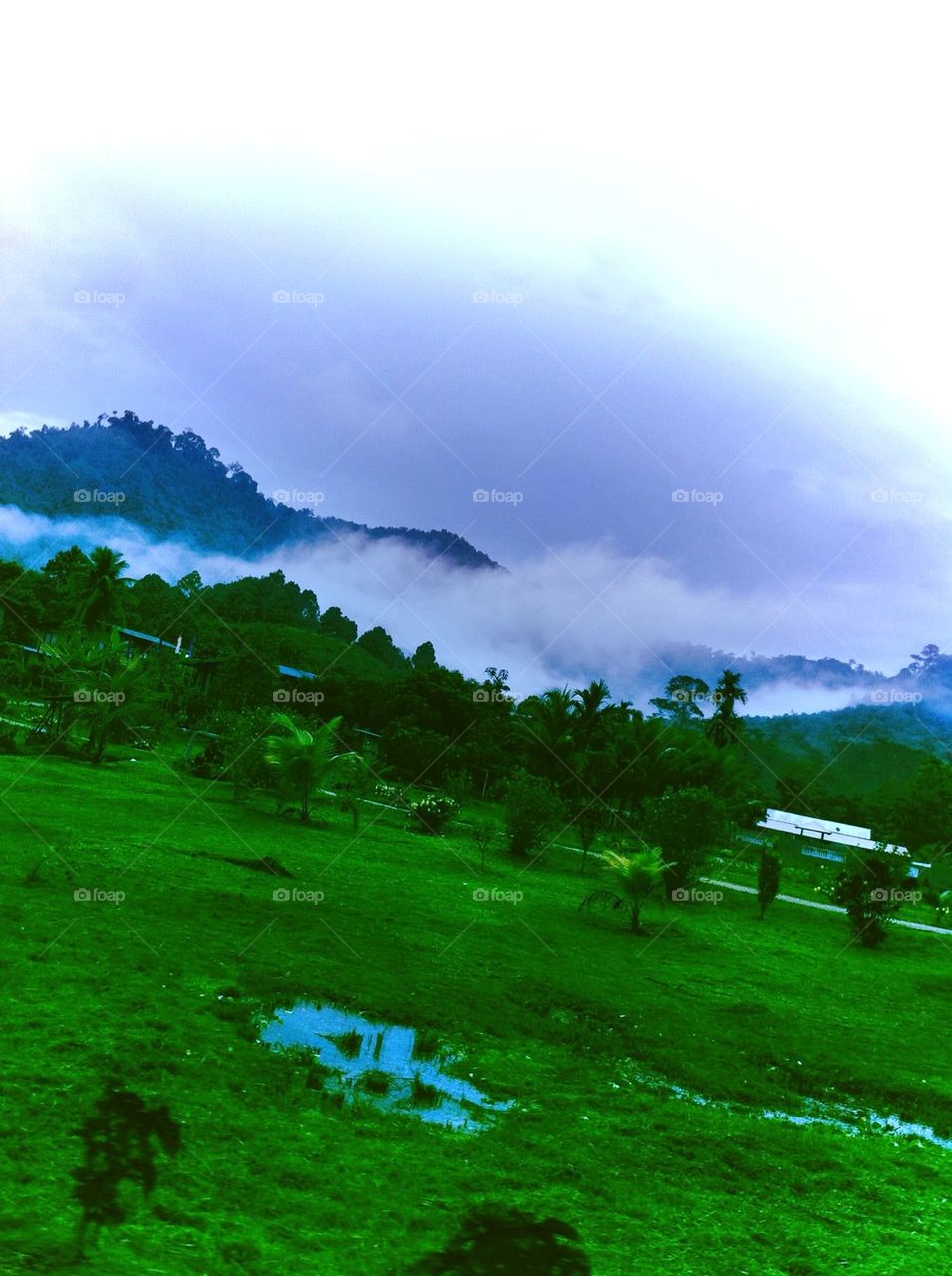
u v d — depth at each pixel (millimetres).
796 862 50781
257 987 9945
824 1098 9930
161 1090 6777
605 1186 6547
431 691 55312
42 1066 6738
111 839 17031
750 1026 12312
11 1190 4840
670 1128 8008
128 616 75688
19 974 8773
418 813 30094
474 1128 7328
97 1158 5477
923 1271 5957
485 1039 9727
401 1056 8797
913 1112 9922
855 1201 7066
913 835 68750
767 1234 6191
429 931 14695
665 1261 5539
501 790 47844
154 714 36094
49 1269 4016
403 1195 5855
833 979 17484
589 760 50281
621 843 35000
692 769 49656
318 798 31391
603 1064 9648
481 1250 5281
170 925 11711
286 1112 6906
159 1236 4684
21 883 12336
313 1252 4918
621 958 15672
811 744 163500
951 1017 15539
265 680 46438
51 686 32531
